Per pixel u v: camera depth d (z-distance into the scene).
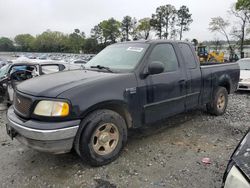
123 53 4.43
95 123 3.39
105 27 79.06
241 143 2.36
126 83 3.75
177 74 4.58
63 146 3.18
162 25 67.38
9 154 4.03
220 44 44.03
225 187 2.08
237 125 5.46
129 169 3.52
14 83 6.73
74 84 3.36
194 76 4.98
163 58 4.43
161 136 4.77
